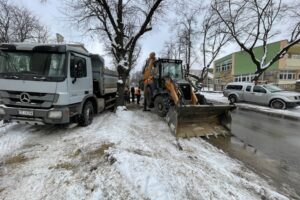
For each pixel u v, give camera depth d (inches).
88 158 185.0
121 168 155.3
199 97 340.2
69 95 244.8
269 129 342.3
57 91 232.1
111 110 452.8
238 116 458.6
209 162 196.5
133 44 462.3
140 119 362.9
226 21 728.3
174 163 174.1
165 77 369.4
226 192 143.4
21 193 138.5
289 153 235.0
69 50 243.9
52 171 164.1
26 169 167.6
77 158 186.4
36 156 191.6
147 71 447.8
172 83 329.4
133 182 141.3
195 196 134.8
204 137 280.8
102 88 366.3
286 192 158.2
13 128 274.4
